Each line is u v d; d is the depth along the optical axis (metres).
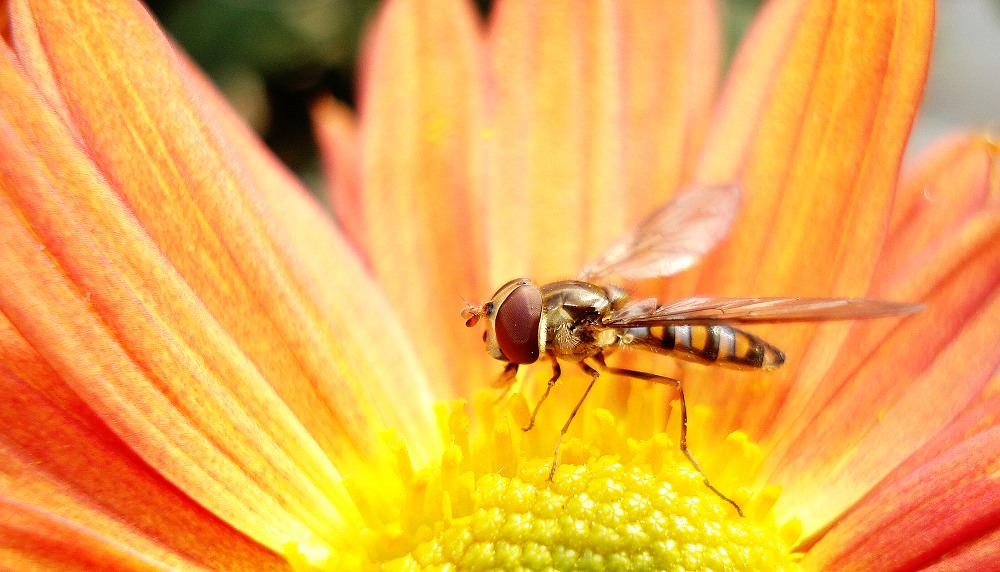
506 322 0.11
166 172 0.11
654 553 0.11
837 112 0.11
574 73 0.12
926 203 0.11
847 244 0.11
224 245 0.11
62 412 0.10
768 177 0.11
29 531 0.10
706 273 0.11
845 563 0.11
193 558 0.10
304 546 0.11
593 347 0.11
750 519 0.11
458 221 0.12
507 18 0.12
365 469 0.11
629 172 0.12
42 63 0.10
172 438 0.10
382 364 0.11
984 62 0.16
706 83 0.12
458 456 0.11
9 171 0.10
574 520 0.11
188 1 0.13
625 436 0.11
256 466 0.11
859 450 0.11
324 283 0.11
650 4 0.12
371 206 0.12
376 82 0.12
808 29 0.11
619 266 0.11
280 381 0.11
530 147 0.12
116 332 0.10
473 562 0.11
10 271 0.10
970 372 0.11
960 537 0.10
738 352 0.11
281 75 0.14
